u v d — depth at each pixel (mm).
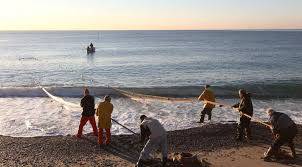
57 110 17891
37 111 17797
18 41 159500
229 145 11969
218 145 11977
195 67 47500
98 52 81250
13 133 13766
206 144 12078
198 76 38219
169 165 9688
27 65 49781
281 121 10219
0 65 49625
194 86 28016
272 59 62344
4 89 22875
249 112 12273
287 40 160375
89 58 63875
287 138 10211
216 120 15938
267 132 13430
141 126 9789
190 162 9828
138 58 63719
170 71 42688
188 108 18656
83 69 44312
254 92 26047
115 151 11375
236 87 28078
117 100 20953
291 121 10258
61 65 49844
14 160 10531
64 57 66438
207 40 161750
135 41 152000
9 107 18969
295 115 17969
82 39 179750
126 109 18391
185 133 13266
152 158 10273
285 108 20125
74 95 23484
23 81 33156
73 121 15609
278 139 10273
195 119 16094
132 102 20234
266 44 123625
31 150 11469
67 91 23781
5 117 16500
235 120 15977
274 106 20719
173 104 19688
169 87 27234
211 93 15273
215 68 46406
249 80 35031
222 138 12750
